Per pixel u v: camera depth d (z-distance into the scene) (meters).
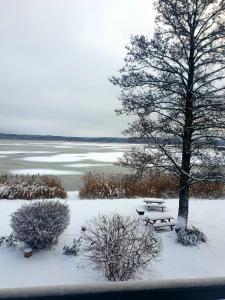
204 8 10.80
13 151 68.94
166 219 12.47
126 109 10.98
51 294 1.03
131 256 7.55
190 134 11.16
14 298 1.00
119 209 14.48
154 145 11.38
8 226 11.52
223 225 12.75
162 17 11.10
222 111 10.46
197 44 10.84
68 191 20.11
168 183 18.67
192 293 1.11
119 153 67.44
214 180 10.84
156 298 1.09
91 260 7.84
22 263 8.53
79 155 58.12
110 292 1.06
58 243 9.83
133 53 11.05
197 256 9.51
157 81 11.07
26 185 17.98
